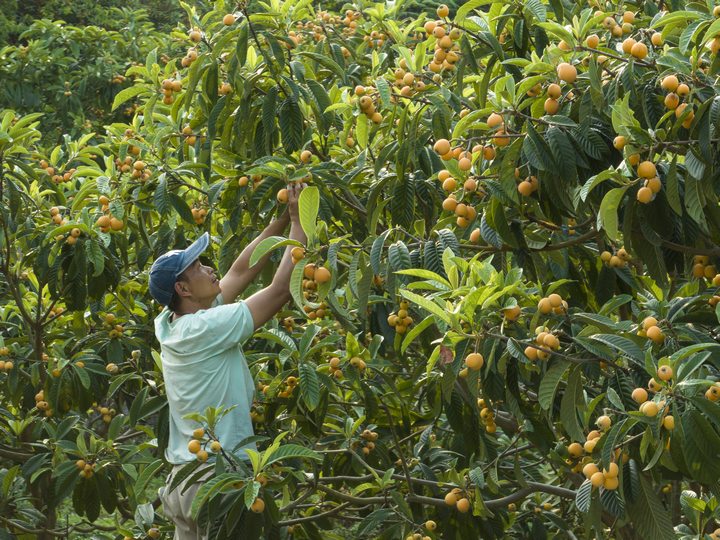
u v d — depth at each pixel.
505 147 3.15
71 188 5.70
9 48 8.97
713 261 3.23
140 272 5.21
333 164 3.67
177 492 3.37
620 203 3.08
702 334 2.85
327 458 4.46
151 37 9.82
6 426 5.72
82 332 5.16
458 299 2.90
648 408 2.42
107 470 4.79
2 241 5.05
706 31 2.88
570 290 3.78
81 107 8.95
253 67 4.09
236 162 4.13
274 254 4.05
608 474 2.54
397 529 4.52
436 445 5.20
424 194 3.81
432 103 3.63
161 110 5.09
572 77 2.95
